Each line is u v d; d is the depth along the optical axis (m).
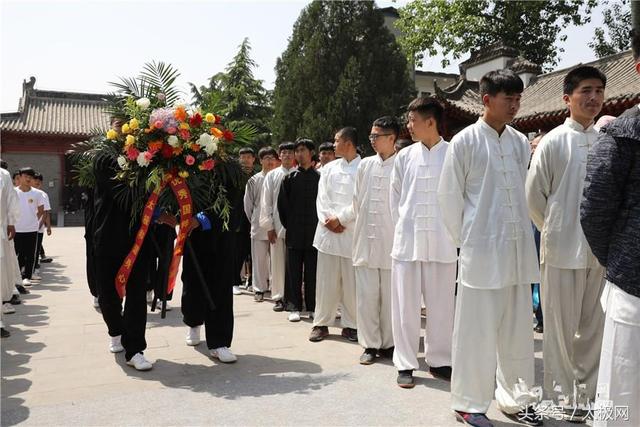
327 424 3.08
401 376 3.73
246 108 26.25
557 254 3.30
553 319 3.33
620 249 2.20
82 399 3.46
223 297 4.27
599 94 3.28
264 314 5.99
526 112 12.92
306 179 5.74
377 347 4.27
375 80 20.06
